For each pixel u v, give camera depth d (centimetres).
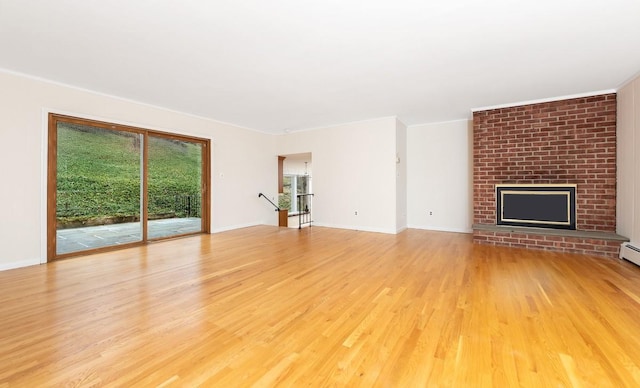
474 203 493
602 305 224
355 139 609
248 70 330
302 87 389
